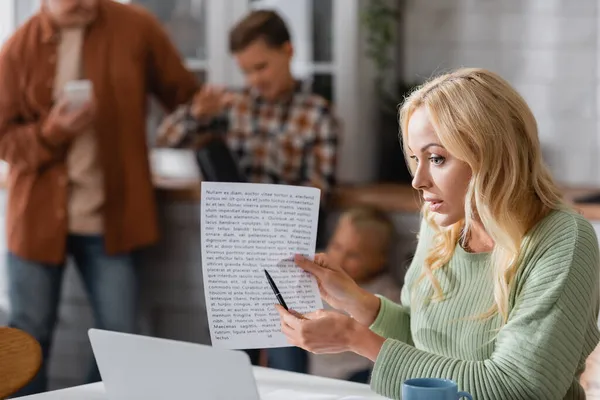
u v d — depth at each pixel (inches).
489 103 78.0
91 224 167.0
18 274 169.5
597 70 184.1
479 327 82.1
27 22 167.0
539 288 77.4
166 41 172.4
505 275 80.0
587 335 81.0
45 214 167.0
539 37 186.4
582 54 184.5
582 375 95.4
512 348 76.0
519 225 80.0
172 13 188.7
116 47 165.9
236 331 78.4
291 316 79.0
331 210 170.4
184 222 177.2
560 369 75.4
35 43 165.5
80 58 164.9
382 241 157.9
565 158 187.2
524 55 187.5
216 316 78.0
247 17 166.6
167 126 174.1
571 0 184.1
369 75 187.2
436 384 68.1
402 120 83.0
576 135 186.2
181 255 177.9
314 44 182.4
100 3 166.2
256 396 65.6
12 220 168.7
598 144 184.9
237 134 170.2
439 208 81.1
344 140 184.4
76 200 167.2
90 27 165.5
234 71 187.0
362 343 79.0
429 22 191.3
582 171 186.2
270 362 155.8
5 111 165.9
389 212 166.4
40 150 163.9
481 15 188.5
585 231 79.1
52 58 165.0
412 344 94.1
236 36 166.1
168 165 191.6
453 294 85.6
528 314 76.4
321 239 165.9
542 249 79.0
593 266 78.4
